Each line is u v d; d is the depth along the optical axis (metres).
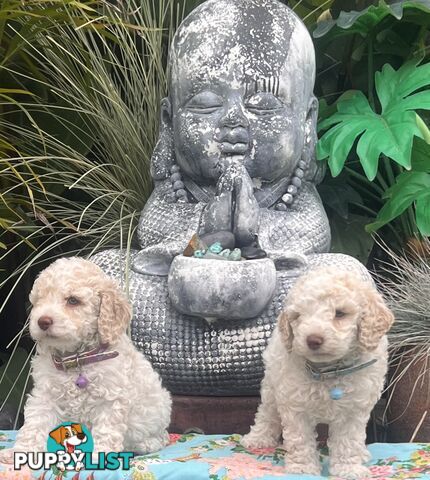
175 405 0.92
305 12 1.24
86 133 1.18
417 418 0.91
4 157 1.13
